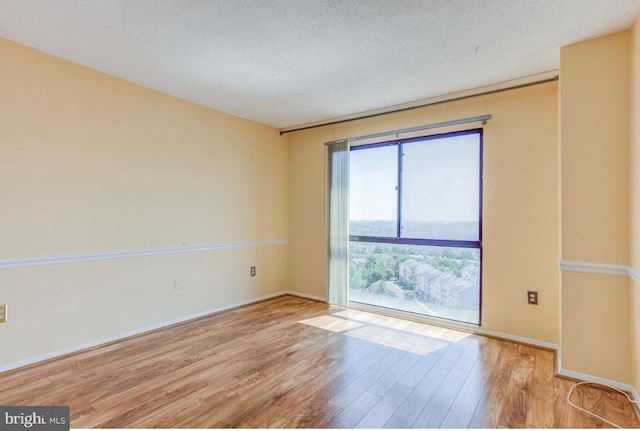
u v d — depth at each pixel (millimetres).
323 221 4461
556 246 2943
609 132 2268
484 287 3291
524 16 2053
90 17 2111
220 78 3021
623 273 2223
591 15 2041
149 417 1929
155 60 2695
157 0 1932
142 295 3260
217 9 2012
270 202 4609
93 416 1935
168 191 3455
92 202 2904
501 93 3191
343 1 1927
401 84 3107
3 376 2373
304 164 4648
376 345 2998
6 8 2016
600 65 2293
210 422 1889
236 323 3572
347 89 3246
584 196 2346
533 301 3037
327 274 4363
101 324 2969
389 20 2107
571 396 2168
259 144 4438
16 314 2502
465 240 3445
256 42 2395
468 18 2078
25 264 2539
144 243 3264
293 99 3529
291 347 2945
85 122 2852
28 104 2549
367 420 1923
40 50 2580
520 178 3104
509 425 1881
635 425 1877
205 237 3809
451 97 3365
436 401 2117
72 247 2785
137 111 3193
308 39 2348
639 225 2029
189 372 2473
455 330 3393
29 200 2561
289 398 2141
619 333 2244
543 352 2865
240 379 2373
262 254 4508
